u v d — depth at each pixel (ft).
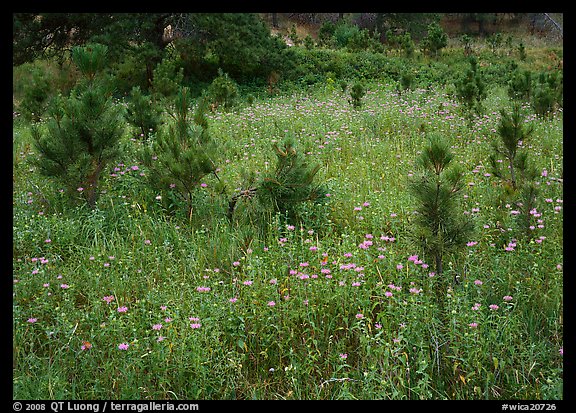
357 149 29.12
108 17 59.88
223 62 67.72
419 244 14.64
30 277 15.44
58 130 19.89
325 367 12.66
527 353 12.40
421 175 14.80
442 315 13.89
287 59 67.92
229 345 13.28
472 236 14.70
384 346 12.34
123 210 19.67
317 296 14.28
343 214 19.99
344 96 51.24
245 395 12.10
